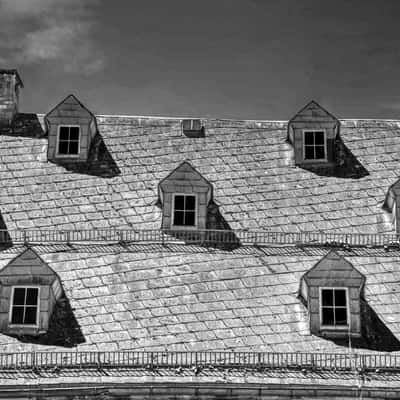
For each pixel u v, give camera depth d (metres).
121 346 54.22
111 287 57.09
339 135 65.69
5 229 60.06
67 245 59.31
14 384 52.12
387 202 61.69
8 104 66.69
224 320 55.62
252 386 52.34
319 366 53.19
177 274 57.84
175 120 66.50
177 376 52.53
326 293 55.97
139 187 62.72
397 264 58.81
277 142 65.62
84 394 52.22
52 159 64.19
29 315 55.31
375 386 52.47
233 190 62.72
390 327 55.78
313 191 62.84
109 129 65.94
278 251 59.34
